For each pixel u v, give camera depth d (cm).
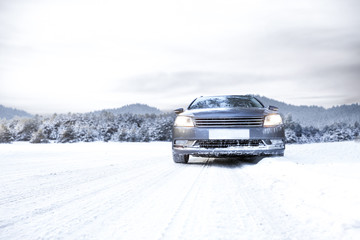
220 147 410
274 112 421
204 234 132
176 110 480
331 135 8731
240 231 136
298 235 129
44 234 133
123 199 209
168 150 1021
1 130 5066
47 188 253
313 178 247
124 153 802
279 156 420
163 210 177
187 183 275
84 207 186
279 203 191
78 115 6862
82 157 642
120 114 7781
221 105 505
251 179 291
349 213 153
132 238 128
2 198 213
